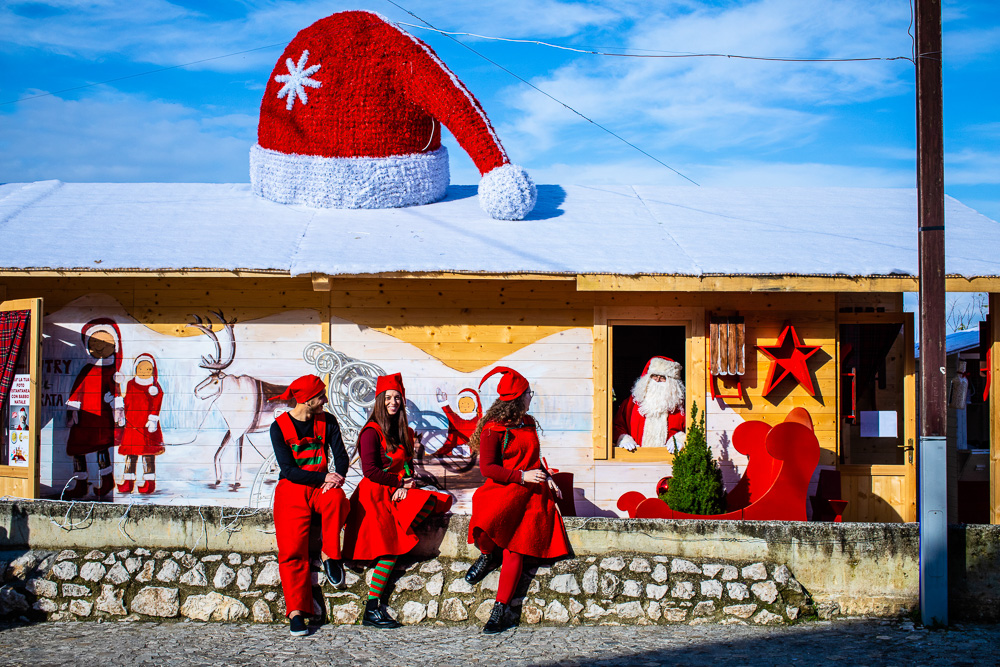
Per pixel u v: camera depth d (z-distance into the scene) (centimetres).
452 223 799
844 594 549
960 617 545
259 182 899
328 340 736
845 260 690
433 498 550
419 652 478
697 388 738
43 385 746
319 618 535
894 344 881
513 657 468
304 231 764
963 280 664
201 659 466
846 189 1006
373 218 818
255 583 552
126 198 909
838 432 744
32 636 514
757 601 538
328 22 874
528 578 541
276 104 873
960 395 844
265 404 736
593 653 475
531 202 812
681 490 640
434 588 540
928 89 540
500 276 668
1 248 705
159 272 674
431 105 834
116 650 484
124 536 580
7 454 734
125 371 743
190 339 742
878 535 550
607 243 739
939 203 539
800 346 736
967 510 927
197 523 574
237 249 705
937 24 541
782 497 626
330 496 527
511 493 522
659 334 992
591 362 741
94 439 742
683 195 962
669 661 461
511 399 530
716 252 711
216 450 736
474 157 827
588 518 559
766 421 741
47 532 588
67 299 748
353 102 847
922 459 538
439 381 736
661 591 539
